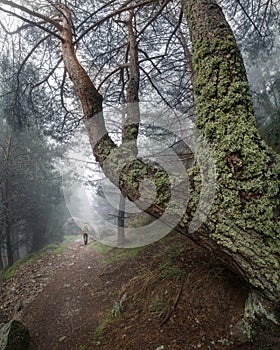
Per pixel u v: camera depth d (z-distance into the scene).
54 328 2.79
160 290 2.37
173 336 1.74
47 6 2.97
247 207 1.14
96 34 3.70
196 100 1.42
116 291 3.06
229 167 1.20
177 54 4.32
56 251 6.16
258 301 1.34
